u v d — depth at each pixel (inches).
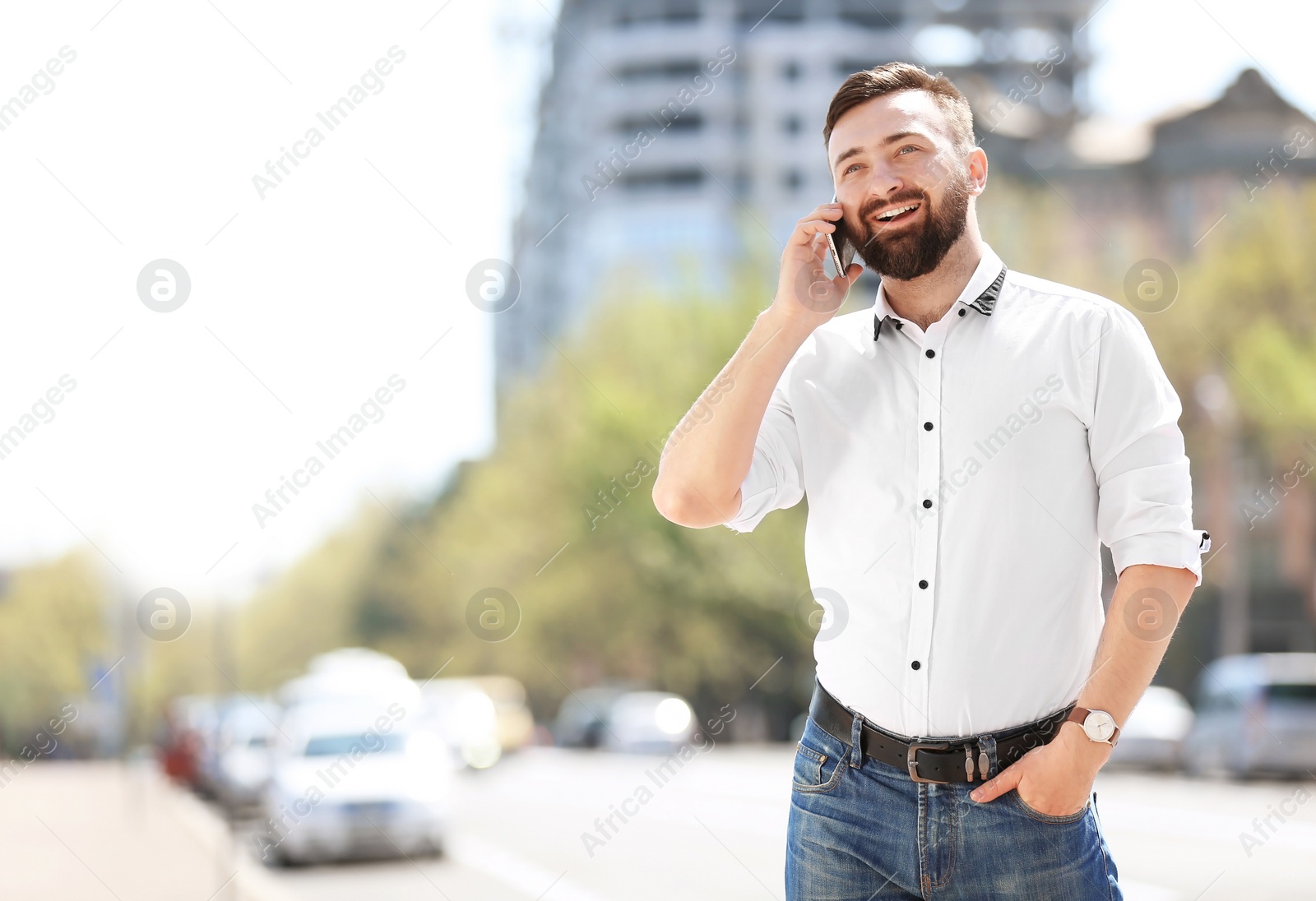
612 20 4790.8
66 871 727.1
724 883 590.2
